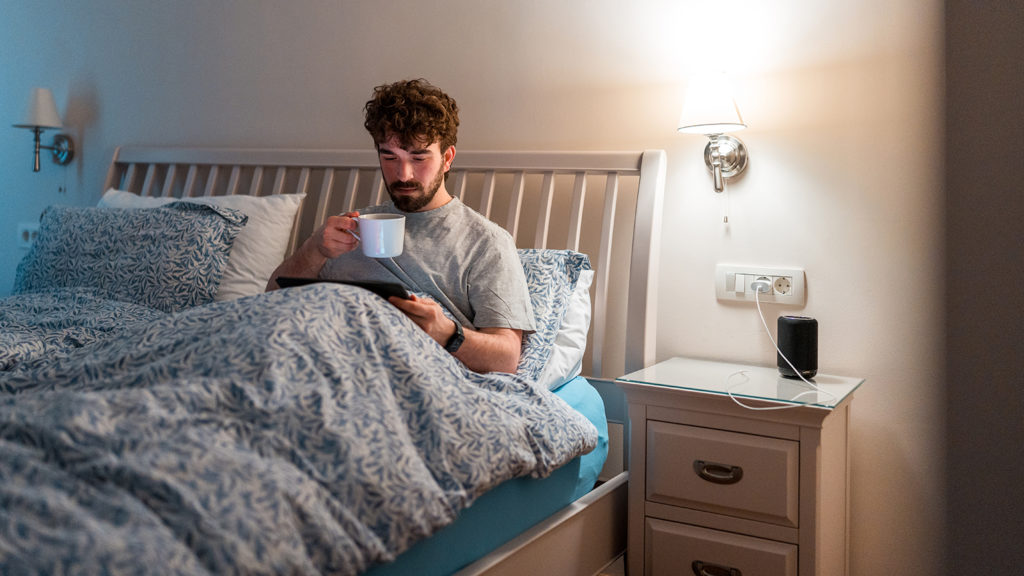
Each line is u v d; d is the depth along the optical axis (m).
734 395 1.51
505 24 2.14
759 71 1.83
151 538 0.77
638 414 1.65
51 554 0.71
